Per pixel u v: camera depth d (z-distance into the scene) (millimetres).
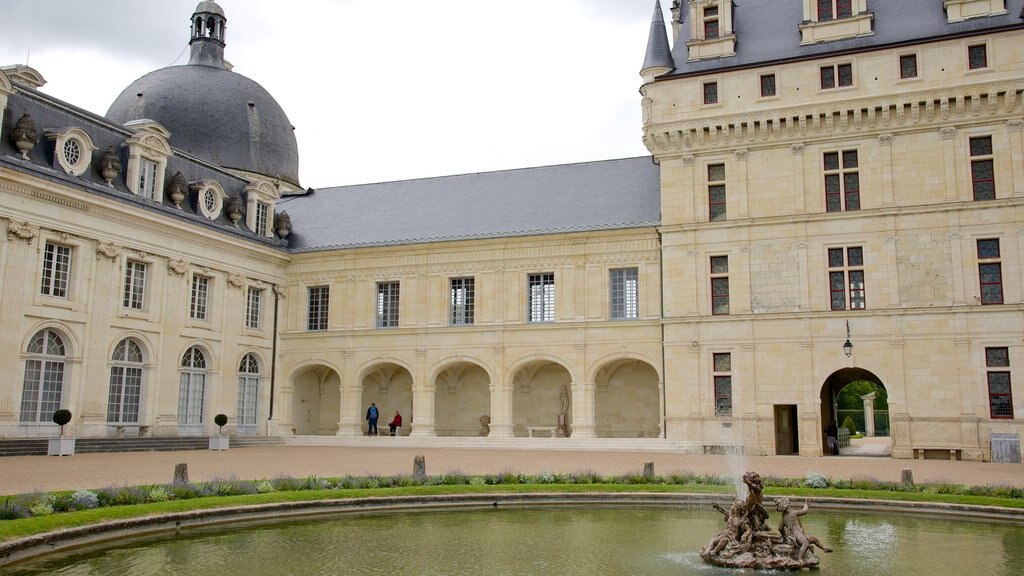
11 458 31078
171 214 41500
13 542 13891
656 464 31516
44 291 35656
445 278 47062
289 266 50406
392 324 48375
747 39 41688
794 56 39688
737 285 39594
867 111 37969
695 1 42312
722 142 40438
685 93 41094
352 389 47938
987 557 14977
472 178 52500
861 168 38344
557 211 46438
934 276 36750
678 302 40500
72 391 36406
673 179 41375
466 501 21531
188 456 34625
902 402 36500
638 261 43375
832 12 40219
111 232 38469
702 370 39688
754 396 38656
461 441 44125
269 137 57656
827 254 38531
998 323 35625
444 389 49594
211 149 54656
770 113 39219
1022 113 35969
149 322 40500
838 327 37812
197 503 18469
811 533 17562
